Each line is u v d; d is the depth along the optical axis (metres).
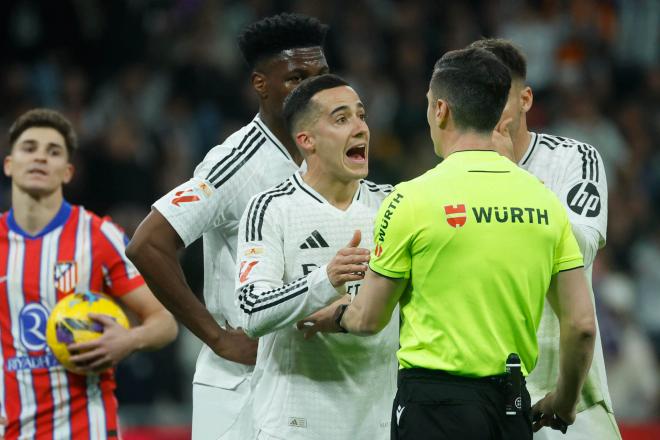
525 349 14.46
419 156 46.69
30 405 19.77
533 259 14.29
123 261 20.42
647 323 41.88
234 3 49.88
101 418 20.06
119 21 48.62
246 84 47.78
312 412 16.00
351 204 16.42
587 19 52.44
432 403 14.12
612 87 52.06
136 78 46.44
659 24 53.72
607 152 47.94
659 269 42.66
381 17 51.19
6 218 20.33
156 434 28.97
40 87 46.38
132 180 42.19
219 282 17.88
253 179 17.47
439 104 14.81
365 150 16.06
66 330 19.39
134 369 33.88
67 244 20.22
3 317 19.92
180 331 35.84
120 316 19.89
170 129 45.03
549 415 15.73
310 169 16.33
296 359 16.05
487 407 14.09
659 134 50.66
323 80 16.00
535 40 50.91
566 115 48.56
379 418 16.27
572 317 14.45
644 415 35.91
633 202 46.38
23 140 20.17
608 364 35.94
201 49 48.12
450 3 52.44
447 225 14.12
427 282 14.25
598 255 38.03
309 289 14.91
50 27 48.19
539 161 17.45
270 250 15.86
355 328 14.77
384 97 48.25
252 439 16.56
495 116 14.67
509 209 14.28
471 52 14.77
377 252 14.42
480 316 14.15
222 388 17.88
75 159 42.12
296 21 17.84
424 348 14.30
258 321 15.27
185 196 17.05
